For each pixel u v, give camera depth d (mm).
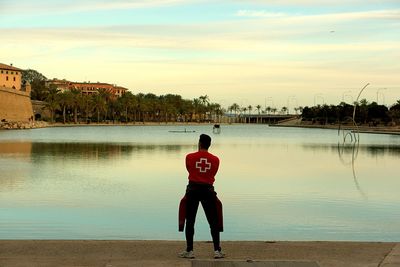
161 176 34844
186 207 10367
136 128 187500
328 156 56688
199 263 9836
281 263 9875
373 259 10188
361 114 199125
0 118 149500
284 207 22781
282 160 50656
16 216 20062
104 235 16797
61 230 17547
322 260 10133
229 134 137250
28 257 10109
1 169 38844
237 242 11719
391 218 20281
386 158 54250
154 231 17500
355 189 29250
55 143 77562
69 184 30234
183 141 87438
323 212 21531
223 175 36281
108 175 35250
